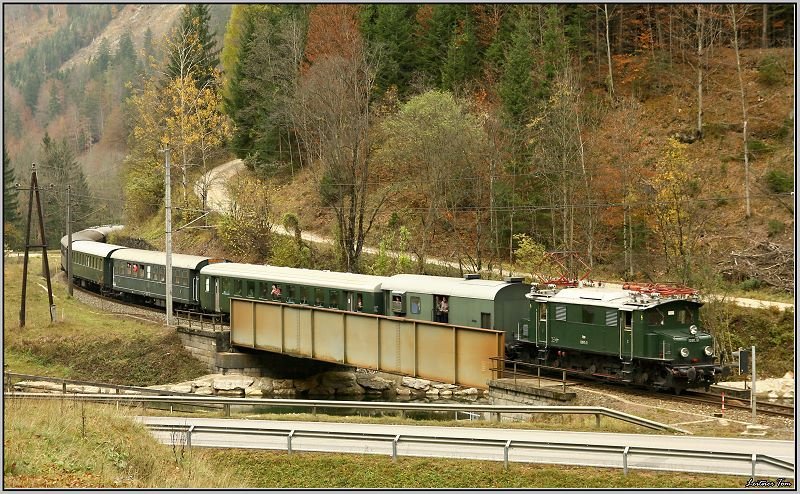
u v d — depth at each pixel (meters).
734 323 47.50
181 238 77.25
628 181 57.97
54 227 114.31
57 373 51.19
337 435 26.44
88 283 74.06
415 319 41.19
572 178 57.53
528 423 29.95
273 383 48.69
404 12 83.38
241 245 68.56
